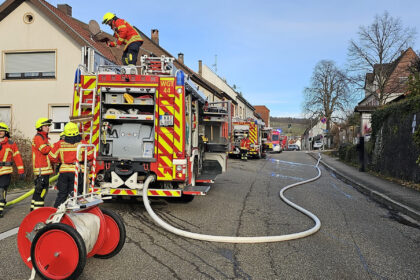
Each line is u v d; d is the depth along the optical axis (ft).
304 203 28.27
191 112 25.54
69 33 54.75
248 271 13.71
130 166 22.85
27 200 27.12
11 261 14.12
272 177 47.34
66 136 19.72
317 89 161.89
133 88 22.59
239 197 30.50
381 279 13.19
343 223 21.88
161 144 22.79
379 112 50.67
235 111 137.08
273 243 17.44
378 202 29.78
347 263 14.82
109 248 14.38
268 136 109.50
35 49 55.98
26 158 34.60
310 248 16.75
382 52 98.07
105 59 27.94
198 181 27.66
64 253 11.87
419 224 21.98
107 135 23.00
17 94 56.49
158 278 12.80
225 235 18.49
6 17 56.70
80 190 19.60
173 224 20.49
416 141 33.94
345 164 71.72
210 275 13.21
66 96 55.52
